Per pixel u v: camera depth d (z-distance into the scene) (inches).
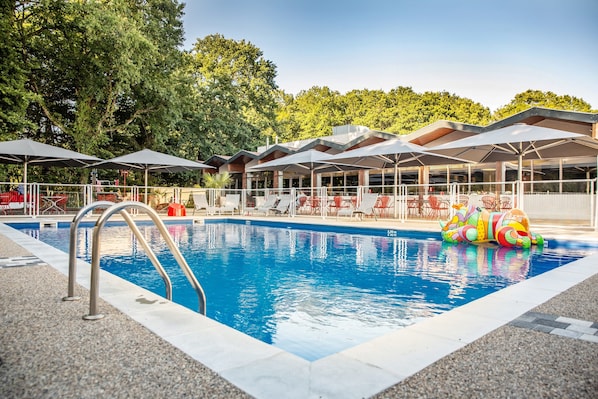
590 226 369.4
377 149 485.7
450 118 1914.4
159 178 1023.6
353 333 128.7
